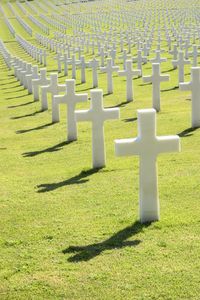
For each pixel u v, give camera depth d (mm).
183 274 7492
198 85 15945
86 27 69688
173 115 18391
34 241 8812
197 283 7258
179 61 24766
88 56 42719
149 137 9000
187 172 11867
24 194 11305
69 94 15977
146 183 9125
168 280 7371
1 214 10148
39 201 10758
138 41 41844
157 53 27891
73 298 7102
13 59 40500
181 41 39625
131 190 10992
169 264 7773
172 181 11289
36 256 8273
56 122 19766
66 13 90938
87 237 8812
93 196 10805
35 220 9734
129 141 9000
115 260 7980
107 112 12609
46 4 112125
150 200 9172
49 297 7152
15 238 8977
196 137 15039
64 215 9875
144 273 7574
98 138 12688
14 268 7934
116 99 23109
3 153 15578
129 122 18109
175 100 21516
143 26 60812
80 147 15484
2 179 12703
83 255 8195
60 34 62750
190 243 8367
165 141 9055
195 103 16016
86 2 108500
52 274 7695
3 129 19422
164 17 66000
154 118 8961
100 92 12422
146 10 78562
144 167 9094
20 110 23234
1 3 123125
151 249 8242
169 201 10156
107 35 53562
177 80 27047
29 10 104375
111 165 12984
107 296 7086
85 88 27453
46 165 13781
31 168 13609
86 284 7395
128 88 22281
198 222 9117
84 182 11820
